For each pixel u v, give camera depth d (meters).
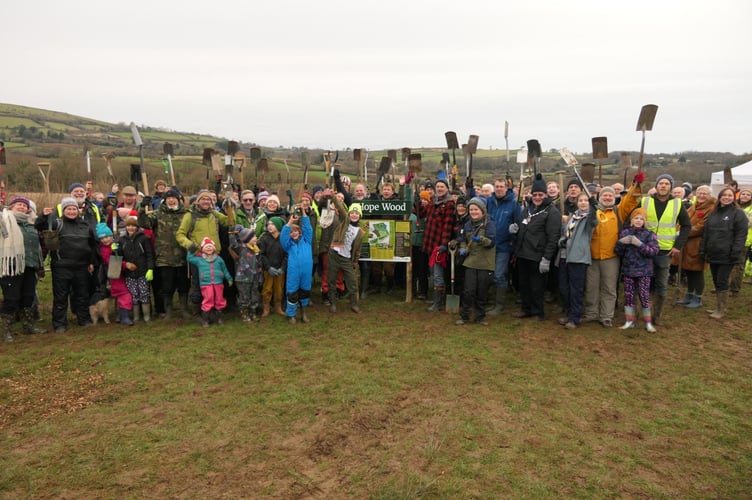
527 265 7.93
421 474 3.89
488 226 7.48
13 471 3.90
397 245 9.16
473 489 3.70
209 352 6.62
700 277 8.70
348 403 5.12
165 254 7.88
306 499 3.58
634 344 6.89
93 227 7.93
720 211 8.04
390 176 12.16
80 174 23.20
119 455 4.14
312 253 8.81
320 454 4.20
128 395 5.33
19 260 6.98
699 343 6.95
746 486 3.78
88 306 7.88
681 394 5.38
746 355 6.51
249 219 8.61
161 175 24.61
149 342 7.02
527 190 10.45
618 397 5.30
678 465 4.06
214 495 3.62
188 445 4.32
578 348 6.75
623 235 7.35
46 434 4.51
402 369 6.02
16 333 7.50
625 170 10.48
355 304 8.60
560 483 3.79
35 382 5.65
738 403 5.17
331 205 8.46
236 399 5.21
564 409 5.02
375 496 3.60
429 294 9.92
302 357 6.44
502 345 6.86
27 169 22.94
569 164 8.12
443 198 8.63
